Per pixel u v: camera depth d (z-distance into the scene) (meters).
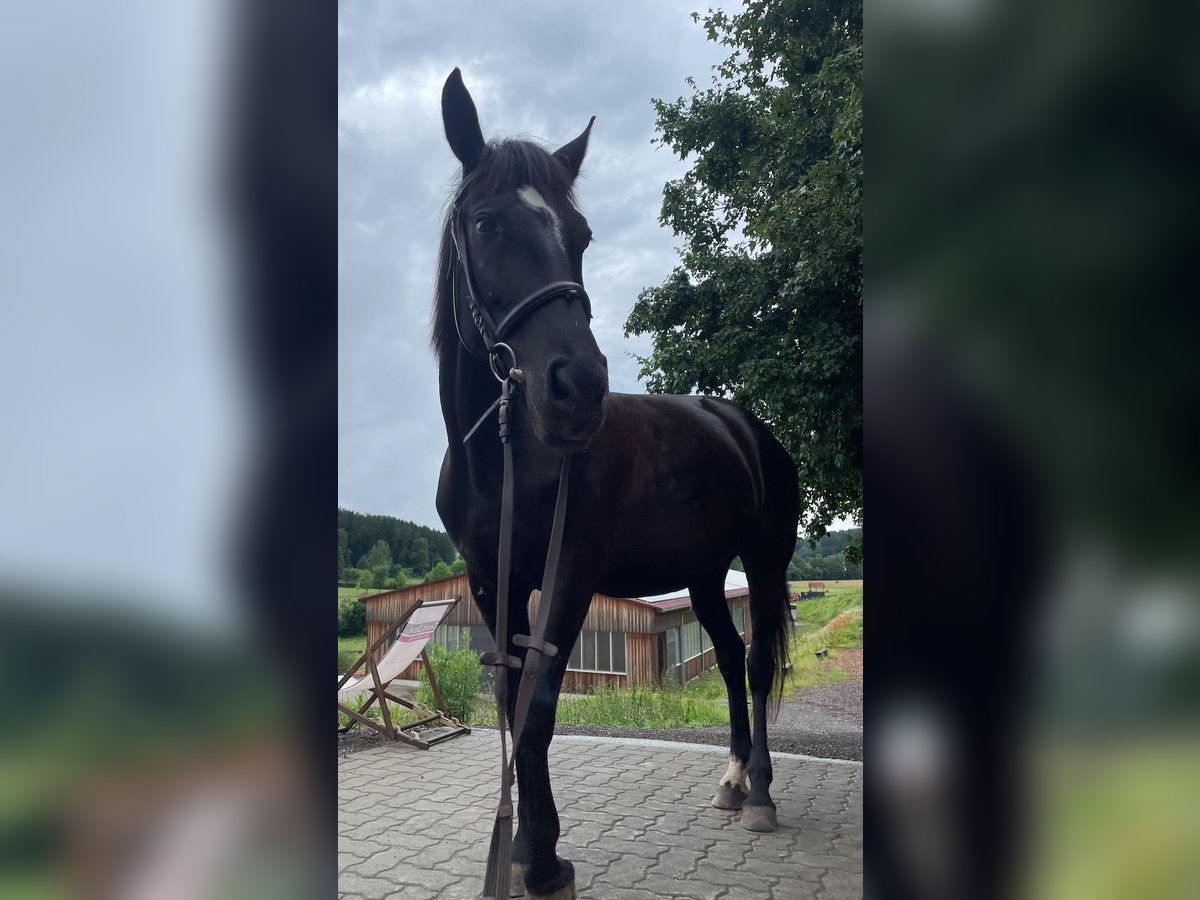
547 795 2.14
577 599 2.20
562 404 1.81
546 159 2.10
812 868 2.68
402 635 4.98
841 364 5.84
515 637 1.85
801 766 4.08
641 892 2.49
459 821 3.26
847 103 5.86
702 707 7.00
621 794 3.59
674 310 7.48
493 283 2.00
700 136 7.66
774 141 7.32
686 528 2.71
